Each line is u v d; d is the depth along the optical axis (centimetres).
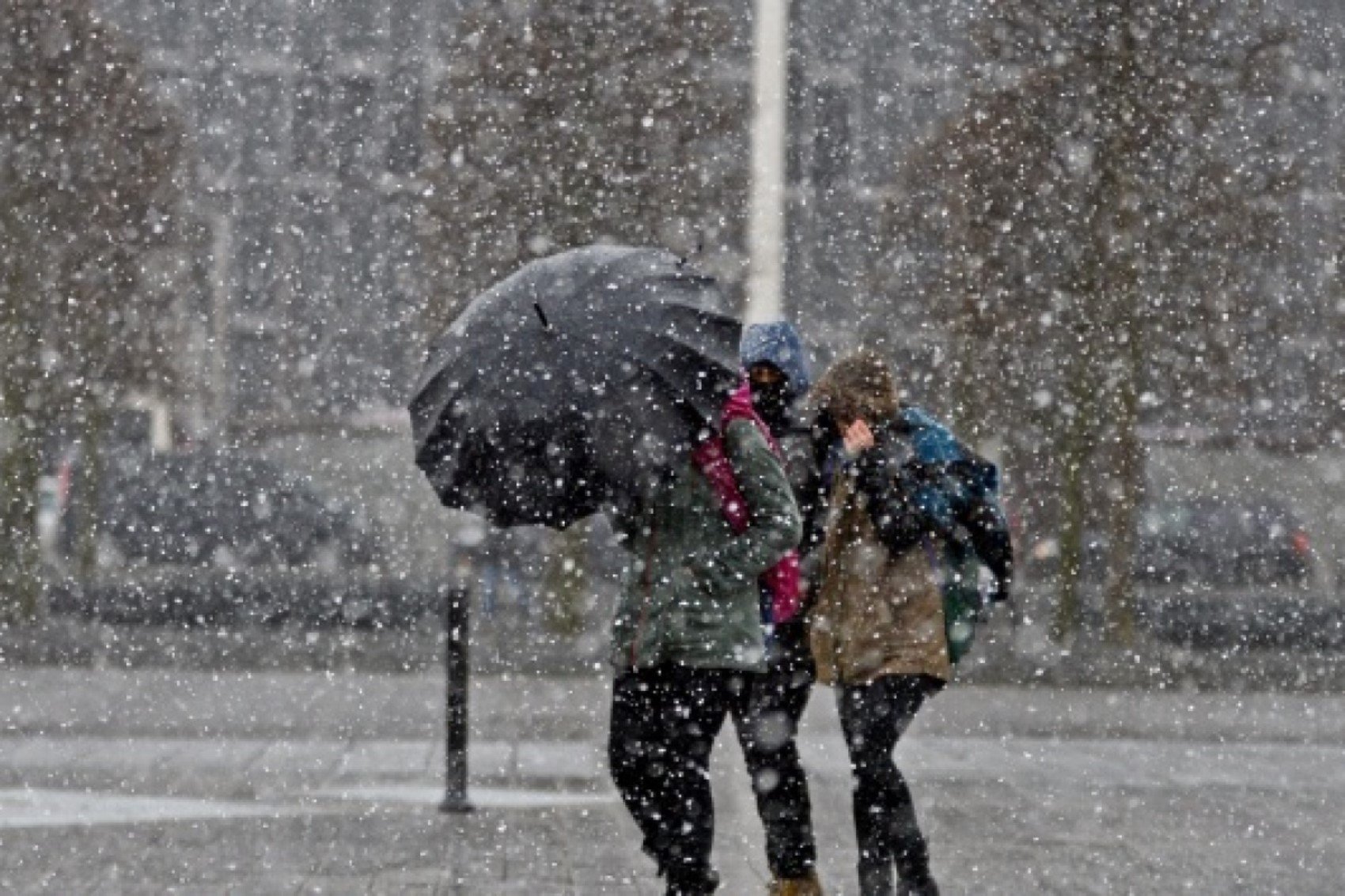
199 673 6209
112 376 9219
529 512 2045
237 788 3459
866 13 14688
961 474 2266
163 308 10094
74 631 7681
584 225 8038
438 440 2011
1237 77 7700
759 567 2003
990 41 8262
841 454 2305
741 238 8056
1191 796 3591
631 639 2023
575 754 4069
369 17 15838
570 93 8069
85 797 3319
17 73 8175
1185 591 10175
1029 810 3347
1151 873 2691
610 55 8050
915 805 3391
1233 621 8094
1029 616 9062
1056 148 8181
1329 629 8138
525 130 8088
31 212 8088
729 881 2559
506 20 8112
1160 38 7619
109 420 9356
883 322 9688
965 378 8544
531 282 2023
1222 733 4872
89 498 8850
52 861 2647
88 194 8562
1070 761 4166
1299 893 2552
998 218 8312
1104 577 9125
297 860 2677
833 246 13775
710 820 2042
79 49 8531
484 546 9469
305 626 8206
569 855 2756
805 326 13575
